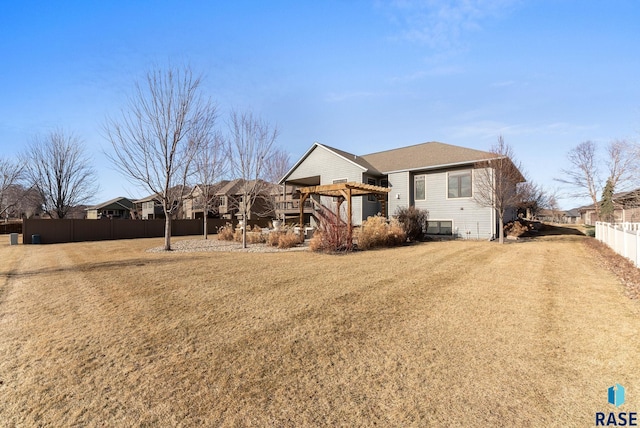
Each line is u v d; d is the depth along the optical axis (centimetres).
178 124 1360
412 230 1602
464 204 1770
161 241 1964
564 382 270
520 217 2847
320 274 744
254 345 350
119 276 745
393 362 309
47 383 275
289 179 2345
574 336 368
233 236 1883
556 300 520
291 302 514
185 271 796
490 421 219
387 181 2033
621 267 822
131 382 275
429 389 261
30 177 2756
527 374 284
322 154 2134
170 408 238
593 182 3009
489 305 493
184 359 318
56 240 2058
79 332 392
